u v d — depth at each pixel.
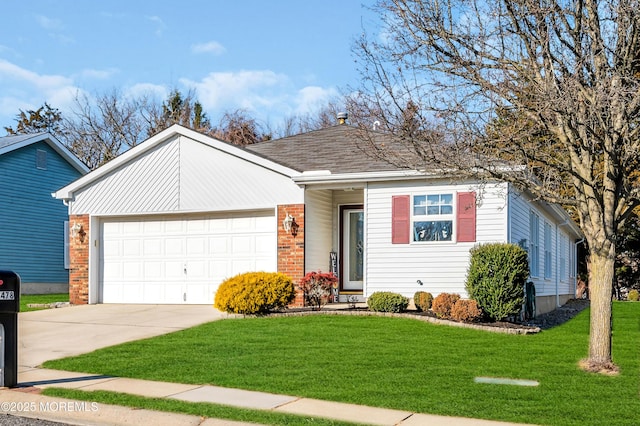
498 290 14.06
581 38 9.79
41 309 18.80
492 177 10.25
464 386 8.89
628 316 19.03
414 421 7.43
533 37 9.91
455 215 16.05
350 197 18.81
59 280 28.80
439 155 10.44
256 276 15.50
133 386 9.23
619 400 8.20
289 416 7.64
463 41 10.34
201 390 8.98
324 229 18.48
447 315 14.24
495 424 7.31
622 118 9.46
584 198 10.24
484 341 12.18
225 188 18.25
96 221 19.91
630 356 11.10
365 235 16.86
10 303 9.16
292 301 16.08
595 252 10.17
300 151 19.94
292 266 17.31
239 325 14.05
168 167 18.92
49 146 28.55
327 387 8.96
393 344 11.80
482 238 15.75
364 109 13.54
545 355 10.95
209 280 18.55
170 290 18.98
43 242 28.08
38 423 7.66
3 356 9.15
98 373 10.06
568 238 29.19
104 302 19.72
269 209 17.88
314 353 11.06
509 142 10.06
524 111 9.89
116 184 19.50
